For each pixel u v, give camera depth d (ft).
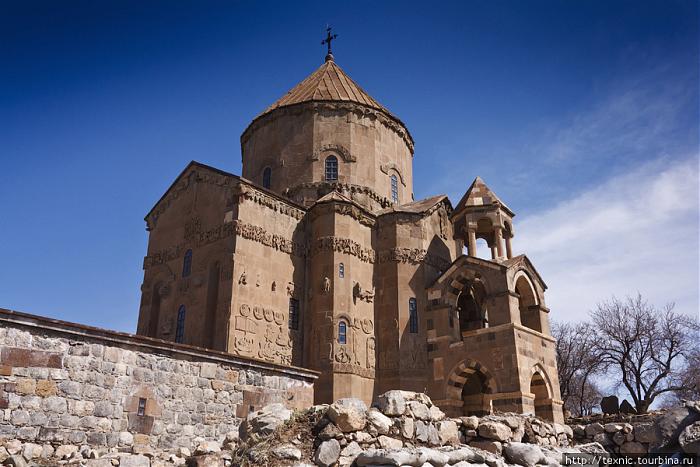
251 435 40.73
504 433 44.09
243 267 95.86
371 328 108.17
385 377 105.91
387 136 136.87
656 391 150.92
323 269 105.91
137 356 54.70
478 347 100.58
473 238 115.55
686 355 154.20
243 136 142.20
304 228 111.14
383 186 131.44
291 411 44.04
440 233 122.83
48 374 48.37
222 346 89.56
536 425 48.49
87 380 50.55
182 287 102.47
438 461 35.86
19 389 46.55
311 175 125.59
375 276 113.60
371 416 39.73
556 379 104.58
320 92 137.59
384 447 38.58
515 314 100.32
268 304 98.53
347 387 98.17
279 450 37.52
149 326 105.91
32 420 46.65
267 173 132.16
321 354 99.76
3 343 46.57
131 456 49.32
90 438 49.52
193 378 58.59
